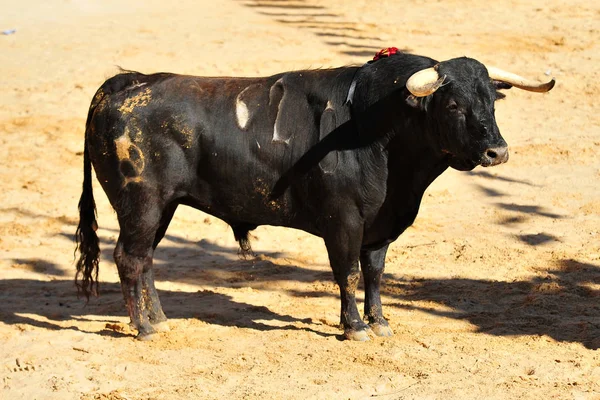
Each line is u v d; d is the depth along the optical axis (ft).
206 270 62.49
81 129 91.45
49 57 112.88
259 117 47.55
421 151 45.85
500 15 130.00
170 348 48.16
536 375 43.60
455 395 41.29
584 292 56.18
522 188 77.46
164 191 48.16
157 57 111.14
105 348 48.24
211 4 142.31
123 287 49.39
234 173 47.65
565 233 67.72
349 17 131.54
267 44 115.96
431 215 72.69
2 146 87.56
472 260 62.69
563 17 127.65
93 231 50.96
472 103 43.29
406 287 58.18
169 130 47.57
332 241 47.29
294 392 41.93
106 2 143.33
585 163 81.97
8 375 44.96
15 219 73.00
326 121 46.75
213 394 41.93
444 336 49.49
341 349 47.44
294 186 47.44
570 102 96.53
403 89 44.42
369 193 46.29
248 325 51.72
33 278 61.57
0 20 131.75
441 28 123.34
